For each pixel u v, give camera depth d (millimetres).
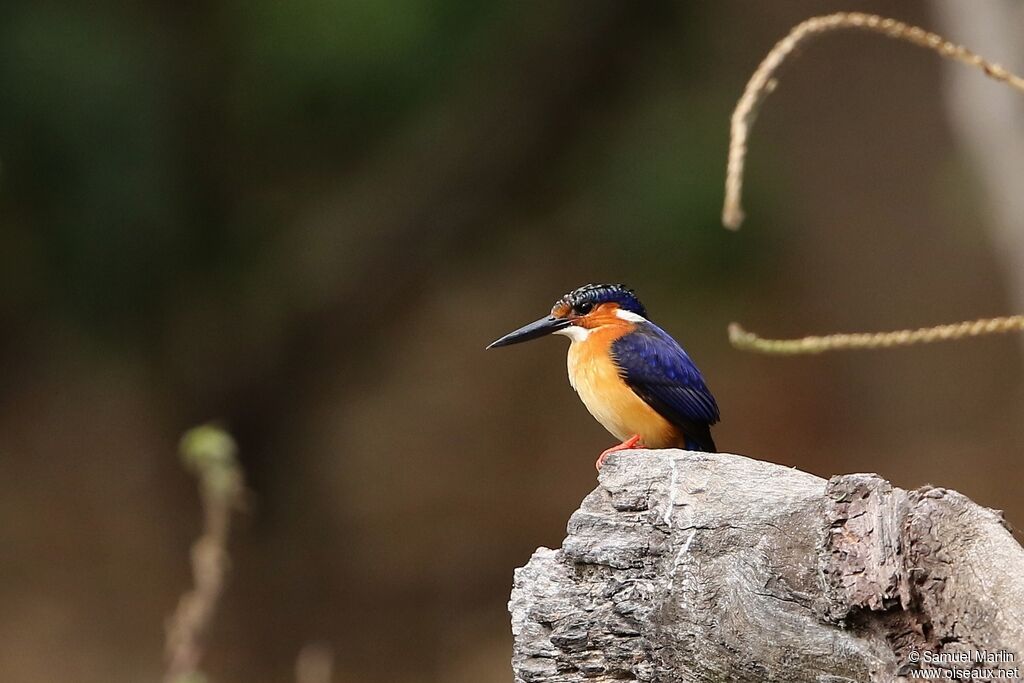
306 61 14156
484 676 14188
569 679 4410
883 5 15617
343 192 15273
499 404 18859
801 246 16266
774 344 4812
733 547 4148
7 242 13000
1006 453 15766
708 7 15211
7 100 12211
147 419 16125
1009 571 3703
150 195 12875
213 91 13656
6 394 16828
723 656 4090
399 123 15133
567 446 18266
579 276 17078
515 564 16047
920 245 16219
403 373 19016
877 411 16922
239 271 14320
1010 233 10000
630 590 4297
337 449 16797
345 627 15211
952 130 15078
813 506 4090
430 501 17281
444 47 14719
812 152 15922
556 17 14844
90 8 12844
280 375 15094
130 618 14977
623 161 15148
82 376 15992
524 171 15383
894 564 3850
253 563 15133
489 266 17047
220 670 14508
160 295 13625
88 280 13188
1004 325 4535
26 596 15320
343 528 16250
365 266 15133
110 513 16531
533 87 15039
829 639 3934
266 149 14562
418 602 15547
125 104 12586
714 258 15172
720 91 15445
